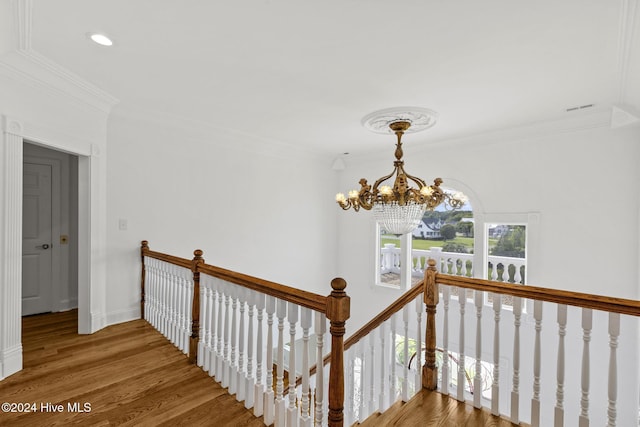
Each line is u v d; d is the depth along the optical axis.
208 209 4.04
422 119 3.29
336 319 1.45
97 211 3.11
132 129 3.40
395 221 2.89
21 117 2.36
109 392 2.09
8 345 2.28
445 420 1.85
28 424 1.75
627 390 3.04
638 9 1.63
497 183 3.98
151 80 2.63
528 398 3.54
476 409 1.95
